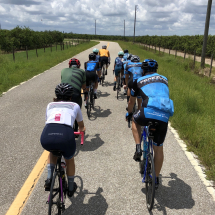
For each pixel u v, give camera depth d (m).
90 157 3.96
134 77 5.22
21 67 13.28
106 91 9.01
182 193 3.02
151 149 2.85
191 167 3.62
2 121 5.58
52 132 2.34
